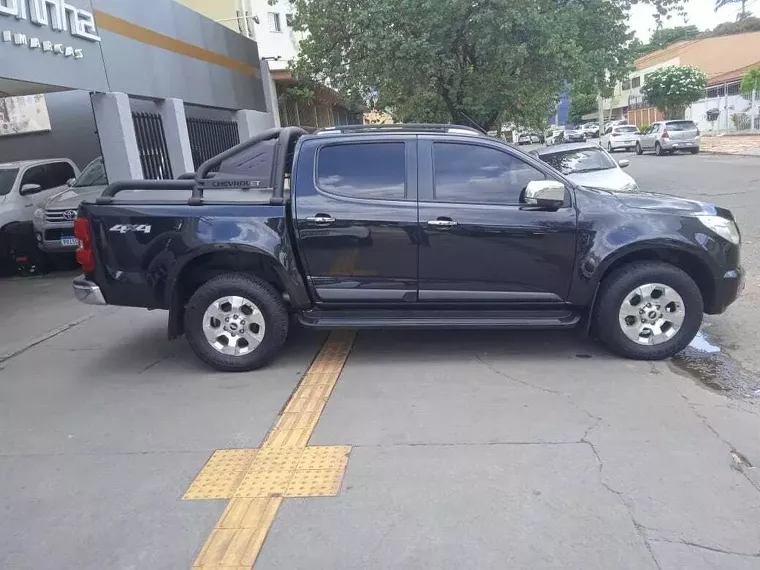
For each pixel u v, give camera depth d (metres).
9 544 3.18
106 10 10.74
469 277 5.27
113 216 5.32
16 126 15.80
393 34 16.14
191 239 5.23
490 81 17.06
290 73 19.94
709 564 2.84
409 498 3.42
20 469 3.93
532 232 5.18
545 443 3.96
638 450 3.84
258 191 5.41
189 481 3.71
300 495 3.49
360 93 18.19
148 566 2.97
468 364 5.41
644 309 5.26
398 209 5.21
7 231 10.93
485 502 3.36
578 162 12.42
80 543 3.17
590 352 5.61
